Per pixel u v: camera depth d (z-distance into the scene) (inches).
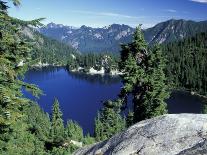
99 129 3464.6
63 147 1593.3
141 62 1142.3
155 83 1126.4
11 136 593.9
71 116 5506.9
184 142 334.3
